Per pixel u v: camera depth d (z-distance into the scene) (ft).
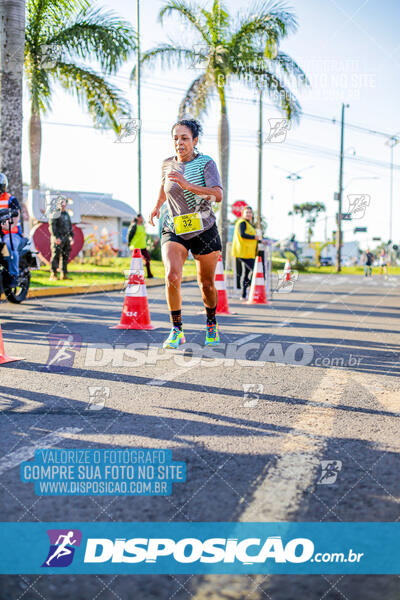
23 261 27.71
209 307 14.98
